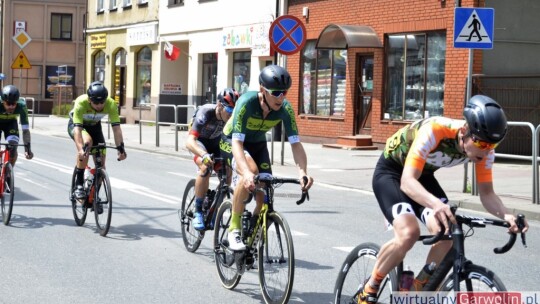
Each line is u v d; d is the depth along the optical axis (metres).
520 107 16.75
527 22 17.02
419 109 18.16
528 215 10.16
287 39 14.42
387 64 19.14
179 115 30.91
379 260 4.39
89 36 38.41
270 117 5.71
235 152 5.56
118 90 35.31
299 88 22.44
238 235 5.85
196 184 7.21
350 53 20.33
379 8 19.25
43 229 8.68
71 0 46.53
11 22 45.59
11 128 9.30
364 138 19.41
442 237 4.13
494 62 16.80
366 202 11.45
